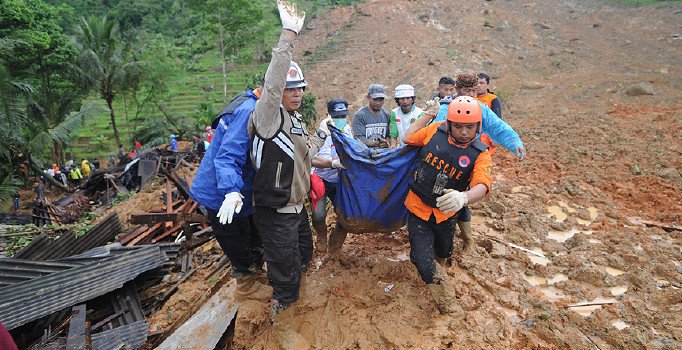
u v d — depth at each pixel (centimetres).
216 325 469
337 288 477
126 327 574
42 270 647
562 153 1036
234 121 371
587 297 465
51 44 2602
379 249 560
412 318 425
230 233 441
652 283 471
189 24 5219
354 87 2686
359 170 462
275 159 366
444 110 488
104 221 869
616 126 1307
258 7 3092
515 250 565
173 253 769
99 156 3184
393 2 3944
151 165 1786
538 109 1855
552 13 3666
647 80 2092
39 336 573
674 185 791
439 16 3684
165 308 665
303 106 1628
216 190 399
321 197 459
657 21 3188
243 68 3962
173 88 3784
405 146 440
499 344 396
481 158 384
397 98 609
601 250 554
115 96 3222
